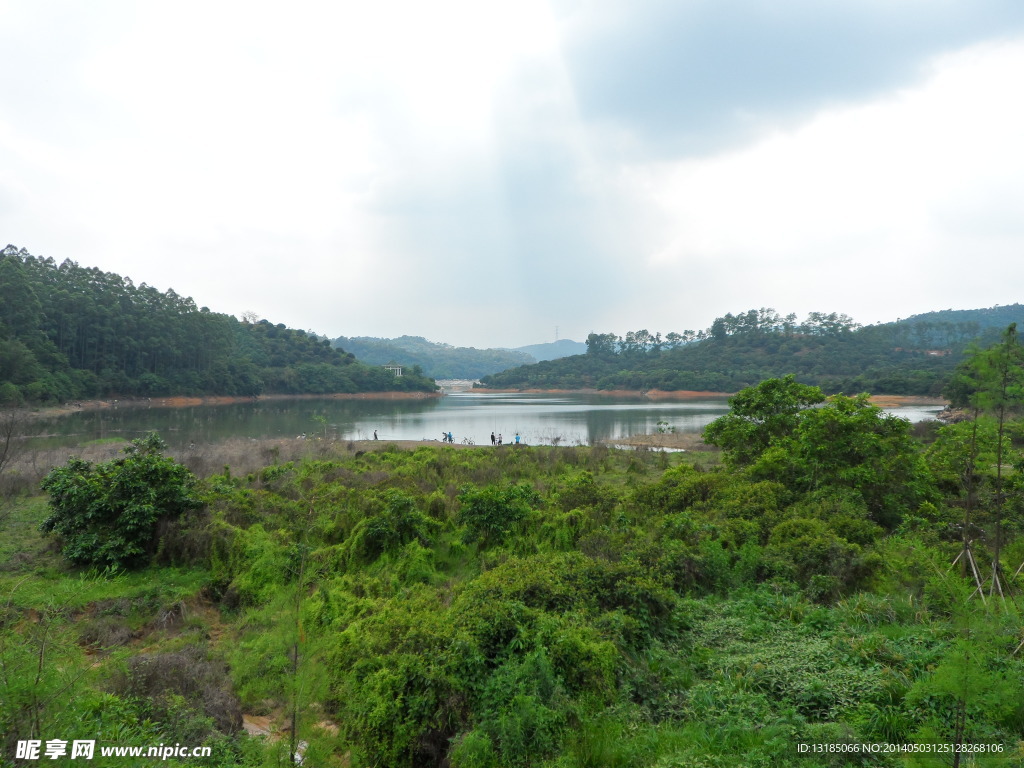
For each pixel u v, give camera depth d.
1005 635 5.39
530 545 12.45
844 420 13.85
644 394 131.38
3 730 4.17
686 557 9.63
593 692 6.12
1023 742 4.77
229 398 99.19
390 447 29.17
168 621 9.50
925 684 5.12
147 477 12.51
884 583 8.71
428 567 11.66
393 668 6.58
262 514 13.66
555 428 56.34
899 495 13.24
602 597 8.07
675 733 5.58
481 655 6.53
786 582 9.05
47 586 10.09
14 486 17.55
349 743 6.16
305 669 6.34
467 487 16.17
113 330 82.75
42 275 82.69
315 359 128.62
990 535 9.99
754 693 6.10
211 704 6.55
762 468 14.80
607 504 14.72
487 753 5.35
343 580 10.81
